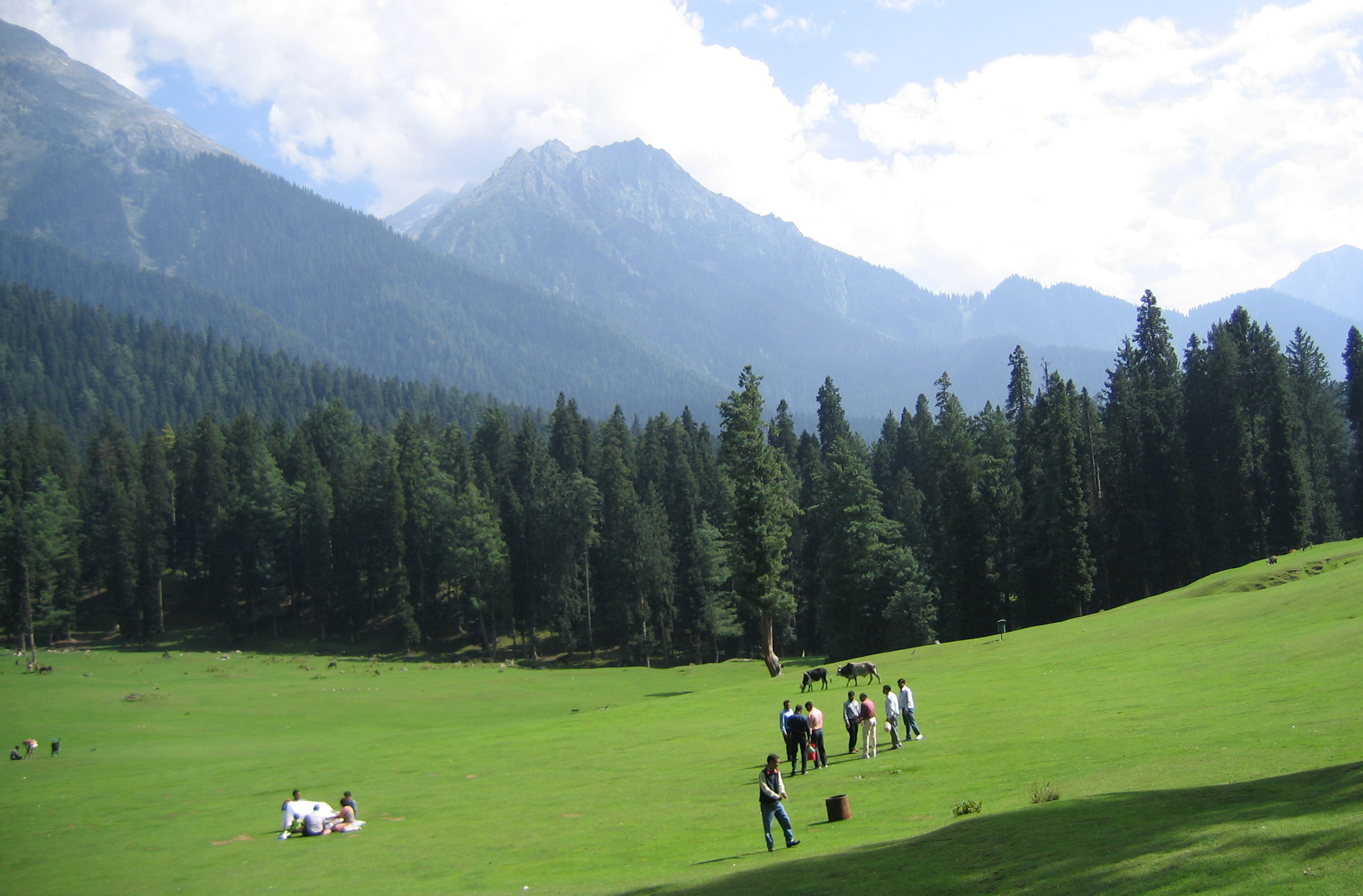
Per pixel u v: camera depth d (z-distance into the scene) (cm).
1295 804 1383
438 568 12506
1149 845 1303
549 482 13050
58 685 7306
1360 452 9762
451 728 5503
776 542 6856
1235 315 10769
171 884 2320
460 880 2028
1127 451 8781
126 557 12156
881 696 4359
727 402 7000
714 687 7950
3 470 13525
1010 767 2303
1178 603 6006
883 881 1416
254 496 12738
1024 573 8550
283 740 5300
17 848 2861
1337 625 3678
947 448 9656
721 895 1518
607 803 2688
